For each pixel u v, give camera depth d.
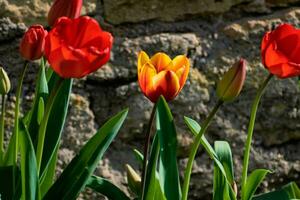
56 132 1.22
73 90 1.56
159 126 1.21
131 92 1.58
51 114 1.23
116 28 1.60
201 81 1.61
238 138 1.62
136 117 1.58
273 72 1.13
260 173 1.23
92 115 1.57
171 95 1.11
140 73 1.10
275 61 1.12
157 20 1.62
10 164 1.23
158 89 1.10
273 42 1.11
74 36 1.05
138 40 1.60
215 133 1.62
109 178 1.57
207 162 1.62
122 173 1.58
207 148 1.23
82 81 1.57
